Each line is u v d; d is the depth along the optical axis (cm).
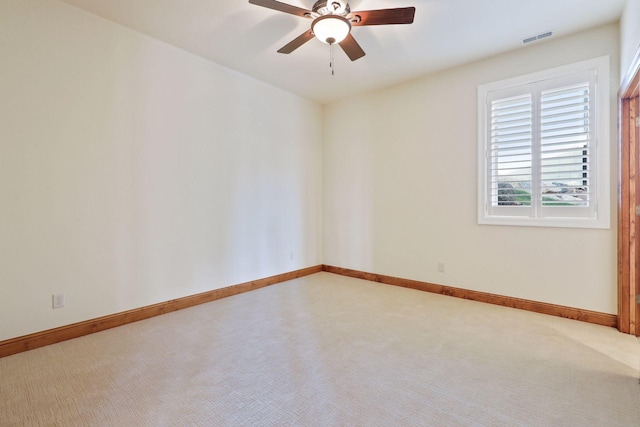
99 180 270
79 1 247
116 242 281
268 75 386
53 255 246
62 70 248
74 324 257
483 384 191
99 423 157
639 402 172
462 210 359
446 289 373
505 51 321
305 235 475
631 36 224
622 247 264
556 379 195
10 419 159
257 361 219
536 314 308
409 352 232
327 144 495
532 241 315
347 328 276
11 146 227
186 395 180
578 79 288
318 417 162
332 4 208
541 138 308
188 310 323
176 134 322
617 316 273
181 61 324
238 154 381
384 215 429
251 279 398
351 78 393
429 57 334
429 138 383
